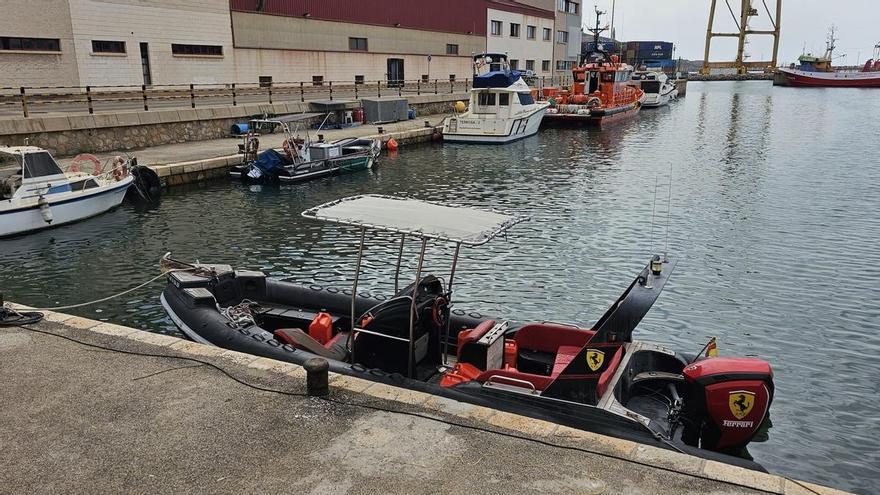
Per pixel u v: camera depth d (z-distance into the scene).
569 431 4.18
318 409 4.45
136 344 5.54
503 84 31.22
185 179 19.19
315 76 34.72
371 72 38.62
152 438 4.09
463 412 4.43
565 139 33.56
